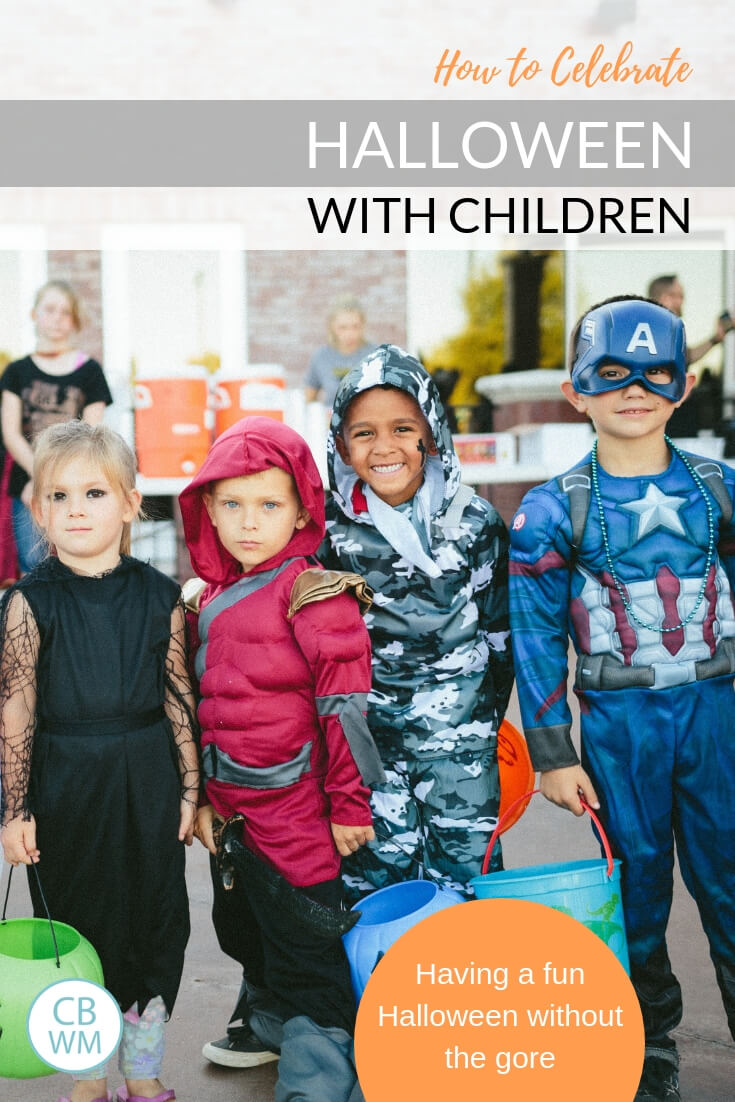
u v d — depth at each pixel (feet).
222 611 7.47
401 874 8.18
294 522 7.54
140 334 27.07
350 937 7.30
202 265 27.09
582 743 7.53
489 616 8.25
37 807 7.13
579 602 7.45
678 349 7.33
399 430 7.92
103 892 7.21
